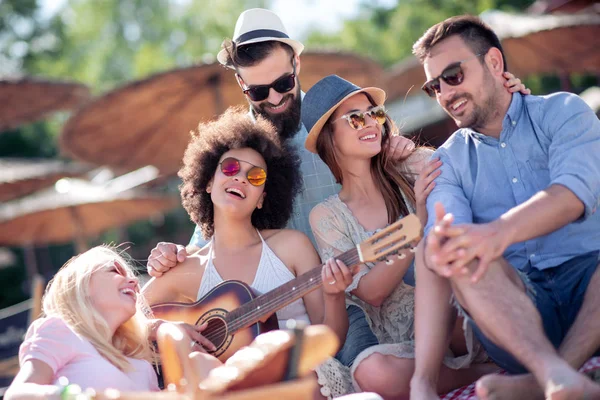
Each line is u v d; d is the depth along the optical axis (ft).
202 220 12.59
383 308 11.64
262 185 11.95
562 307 9.71
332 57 24.97
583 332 8.34
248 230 12.20
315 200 14.08
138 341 10.48
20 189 36.63
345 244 11.98
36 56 90.07
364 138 12.03
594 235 9.77
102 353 9.80
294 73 14.56
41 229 37.19
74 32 93.76
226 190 11.89
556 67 27.94
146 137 28.43
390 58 82.64
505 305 7.98
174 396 7.75
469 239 8.08
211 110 26.48
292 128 14.48
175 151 30.22
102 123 26.53
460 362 10.10
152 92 24.57
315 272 10.75
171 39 95.55
